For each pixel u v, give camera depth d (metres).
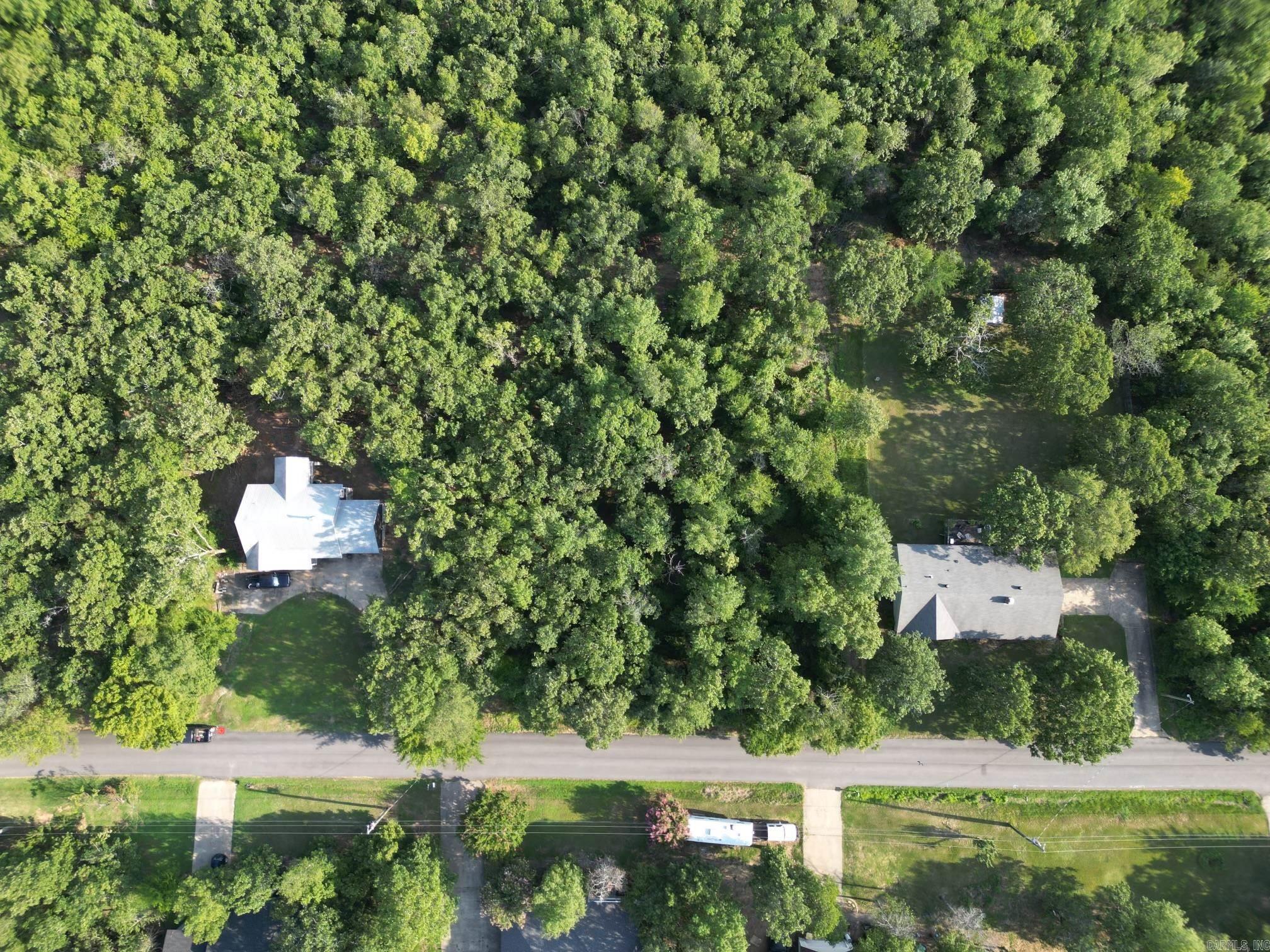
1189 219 80.62
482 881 76.19
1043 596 74.31
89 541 69.56
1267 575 72.06
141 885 73.50
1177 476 72.31
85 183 79.00
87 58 79.38
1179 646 76.19
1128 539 72.75
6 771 76.38
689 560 73.19
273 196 75.50
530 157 78.56
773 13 80.94
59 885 70.12
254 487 74.50
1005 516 73.19
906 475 81.50
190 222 73.00
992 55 80.75
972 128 78.50
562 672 68.94
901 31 79.94
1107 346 75.81
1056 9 81.50
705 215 74.38
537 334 73.38
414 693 67.19
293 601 78.44
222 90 77.31
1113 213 78.06
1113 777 78.56
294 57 80.44
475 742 73.31
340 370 72.44
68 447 71.25
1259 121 82.31
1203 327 78.75
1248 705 73.12
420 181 80.44
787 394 75.69
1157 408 77.31
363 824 76.50
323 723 77.56
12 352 70.19
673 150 76.38
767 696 68.81
